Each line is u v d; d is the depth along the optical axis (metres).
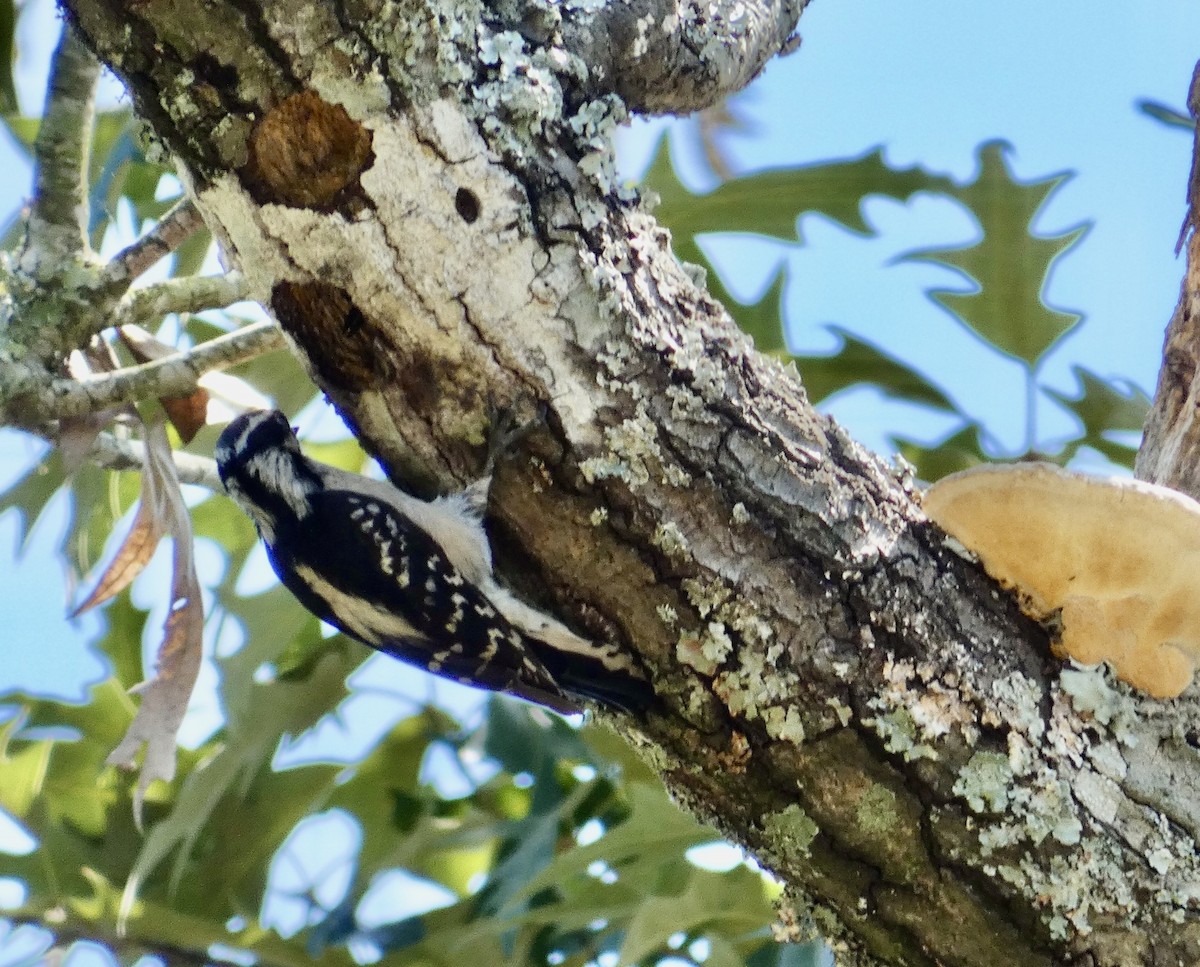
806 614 7.44
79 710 12.83
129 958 11.86
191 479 11.47
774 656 7.45
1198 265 9.47
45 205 9.16
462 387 7.56
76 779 12.70
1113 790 7.38
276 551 10.59
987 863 7.31
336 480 10.70
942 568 7.66
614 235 7.35
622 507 7.47
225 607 12.22
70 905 11.96
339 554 9.97
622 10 7.63
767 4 8.91
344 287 7.42
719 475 7.46
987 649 7.54
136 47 6.87
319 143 7.08
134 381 9.26
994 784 7.30
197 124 7.04
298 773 12.37
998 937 7.35
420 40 6.91
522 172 7.12
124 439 11.62
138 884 11.96
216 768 11.70
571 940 11.80
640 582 7.55
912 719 7.38
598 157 7.30
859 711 7.41
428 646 9.71
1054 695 7.52
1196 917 7.23
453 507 7.94
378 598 9.78
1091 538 7.32
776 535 7.47
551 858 11.43
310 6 6.75
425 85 6.96
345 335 7.85
